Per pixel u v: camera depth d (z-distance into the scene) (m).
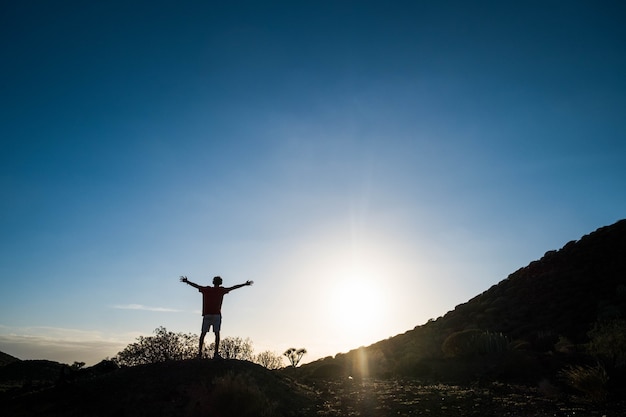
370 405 15.52
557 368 20.95
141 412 13.03
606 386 16.50
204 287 17.27
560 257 49.25
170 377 15.21
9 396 15.96
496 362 24.53
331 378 24.42
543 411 14.09
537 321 36.09
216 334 16.91
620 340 21.61
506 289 48.41
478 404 15.29
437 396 16.64
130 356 21.58
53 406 13.66
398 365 26.98
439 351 31.50
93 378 15.94
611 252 44.59
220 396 13.09
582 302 36.56
